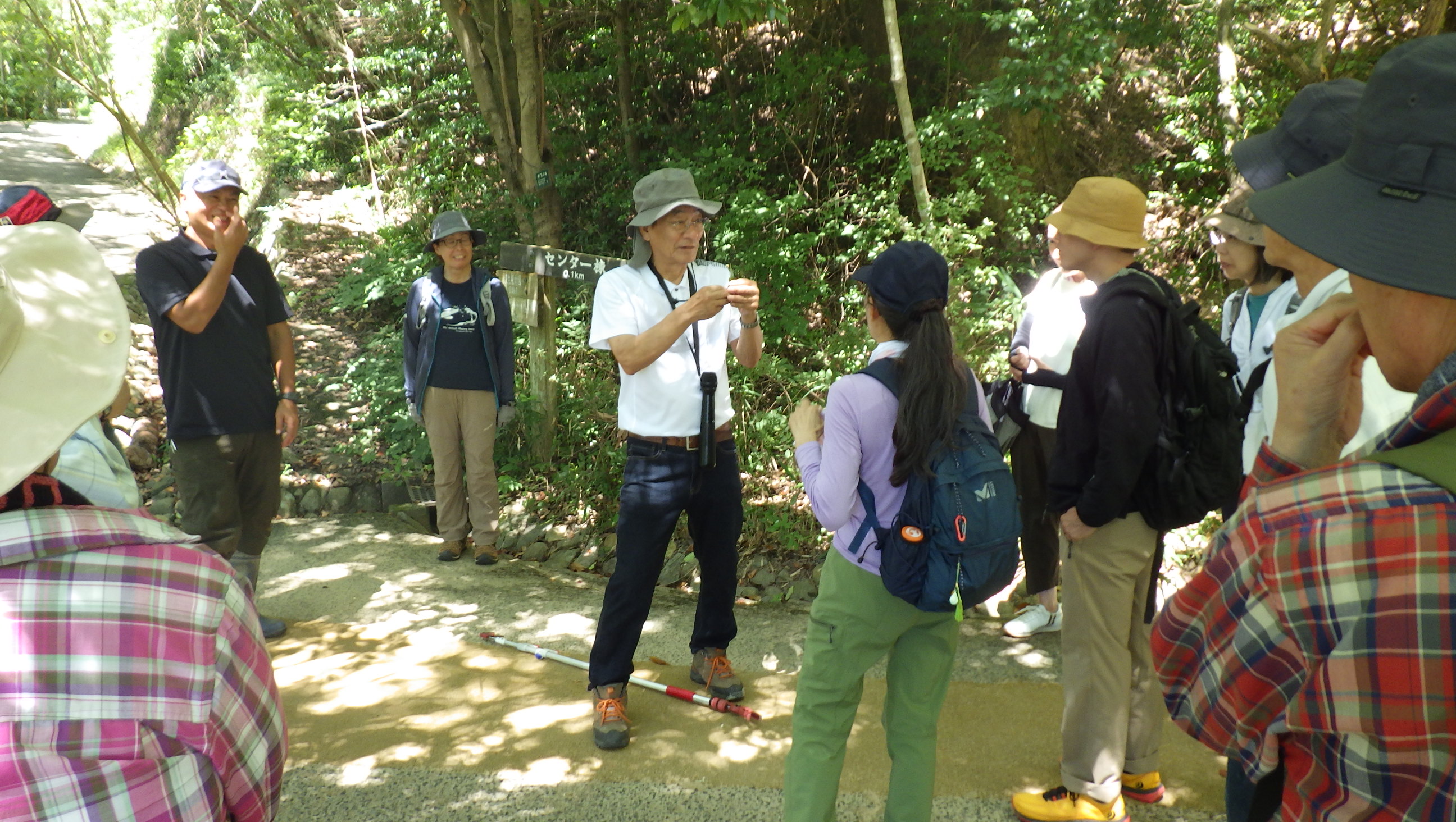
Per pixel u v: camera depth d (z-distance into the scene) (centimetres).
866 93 769
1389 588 83
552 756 311
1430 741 82
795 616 429
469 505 507
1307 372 113
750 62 802
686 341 319
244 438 373
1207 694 106
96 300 104
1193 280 711
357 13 998
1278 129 200
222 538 373
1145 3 666
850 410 221
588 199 807
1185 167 739
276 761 117
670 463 316
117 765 97
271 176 1081
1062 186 751
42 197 306
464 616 430
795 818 230
